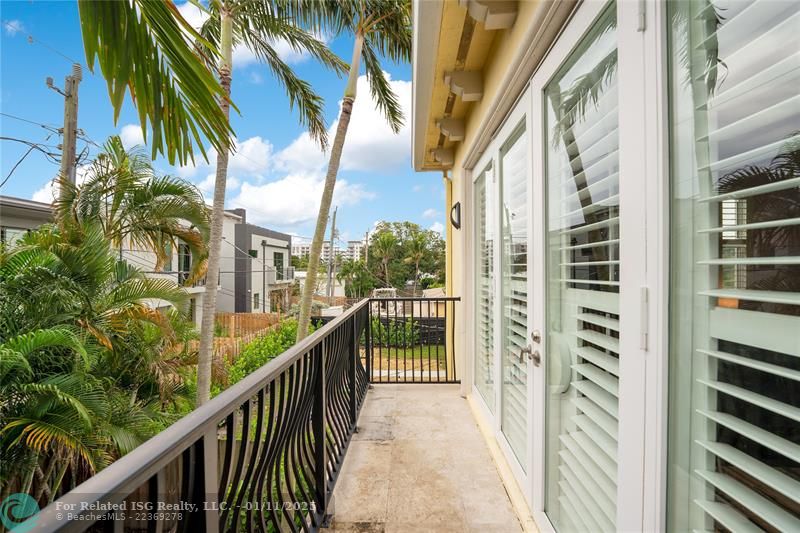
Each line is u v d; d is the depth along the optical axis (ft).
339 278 95.66
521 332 6.92
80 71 19.75
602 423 4.06
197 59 4.61
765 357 2.14
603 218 4.01
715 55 2.47
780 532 2.11
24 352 9.91
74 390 10.69
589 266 4.33
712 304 2.51
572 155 4.79
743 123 2.26
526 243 6.49
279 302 78.59
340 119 20.13
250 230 66.13
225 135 5.31
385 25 19.11
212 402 2.89
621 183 3.45
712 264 2.50
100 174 14.67
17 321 11.51
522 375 6.85
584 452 4.48
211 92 4.95
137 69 4.36
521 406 6.91
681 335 2.78
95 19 3.95
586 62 4.36
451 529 5.97
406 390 13.06
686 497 2.75
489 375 9.57
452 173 16.26
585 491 4.46
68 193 14.17
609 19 3.86
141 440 12.14
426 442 8.99
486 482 7.29
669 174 2.86
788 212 1.98
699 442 2.63
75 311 12.35
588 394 4.38
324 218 20.30
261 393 3.72
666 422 2.89
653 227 3.00
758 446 2.23
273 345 32.76
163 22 4.23
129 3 4.09
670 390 2.88
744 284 2.27
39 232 13.02
